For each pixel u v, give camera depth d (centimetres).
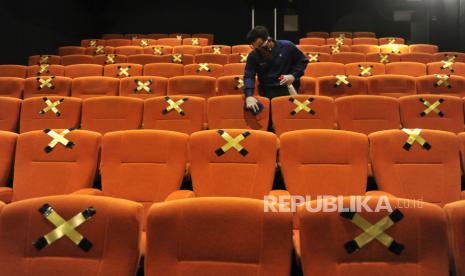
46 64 402
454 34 602
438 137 161
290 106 223
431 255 96
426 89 276
